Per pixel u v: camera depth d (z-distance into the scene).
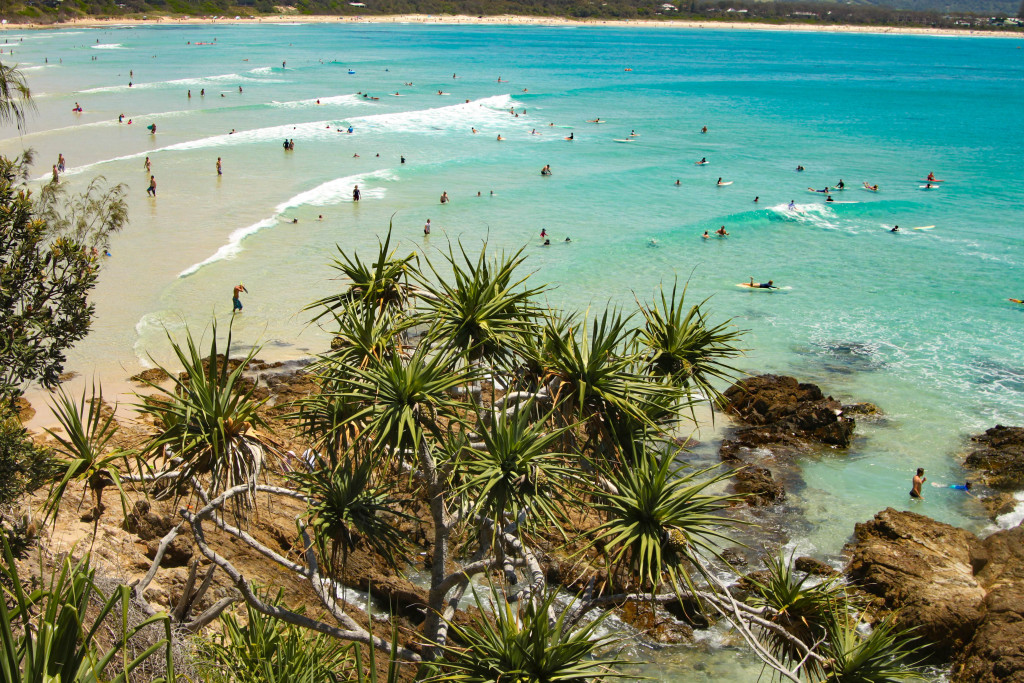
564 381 11.16
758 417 29.08
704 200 63.56
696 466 25.52
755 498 23.69
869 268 47.72
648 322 12.79
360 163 69.44
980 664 16.66
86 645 5.23
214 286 40.25
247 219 51.47
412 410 10.33
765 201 63.88
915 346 36.25
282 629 11.63
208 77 122.69
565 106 112.75
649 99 124.94
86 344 32.84
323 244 47.44
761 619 10.07
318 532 10.62
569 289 42.16
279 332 35.34
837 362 34.41
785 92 142.50
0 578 6.72
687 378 12.47
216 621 15.45
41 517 17.36
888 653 10.01
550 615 10.27
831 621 10.42
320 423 11.82
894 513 21.34
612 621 18.02
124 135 75.62
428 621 11.20
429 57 177.12
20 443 11.98
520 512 11.05
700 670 16.86
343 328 12.36
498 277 11.73
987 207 63.56
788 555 21.02
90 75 120.44
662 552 9.65
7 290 14.08
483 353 11.65
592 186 66.19
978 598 18.05
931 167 79.31
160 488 16.62
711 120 105.69
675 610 18.41
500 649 8.80
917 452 27.00
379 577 17.56
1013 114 120.62
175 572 16.53
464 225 53.16
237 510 11.09
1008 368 33.97
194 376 10.38
